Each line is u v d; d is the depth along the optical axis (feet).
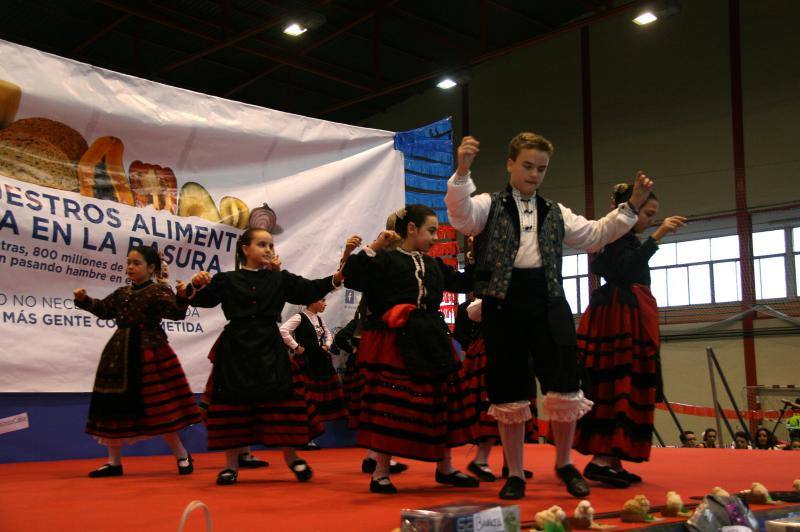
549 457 17.92
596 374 13.23
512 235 11.41
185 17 48.14
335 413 23.40
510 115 58.95
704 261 51.03
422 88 62.64
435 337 12.33
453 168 27.53
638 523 8.85
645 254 13.12
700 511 8.97
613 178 53.88
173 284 20.93
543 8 53.36
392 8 50.19
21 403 18.62
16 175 18.65
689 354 50.78
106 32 49.03
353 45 54.44
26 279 18.62
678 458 17.90
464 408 12.67
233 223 22.00
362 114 65.67
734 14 49.96
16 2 45.21
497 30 55.36
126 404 15.20
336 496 11.64
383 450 11.89
